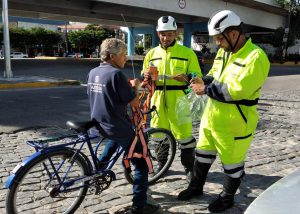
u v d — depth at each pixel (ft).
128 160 11.63
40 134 21.25
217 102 11.49
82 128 11.00
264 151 19.24
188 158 14.62
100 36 191.11
